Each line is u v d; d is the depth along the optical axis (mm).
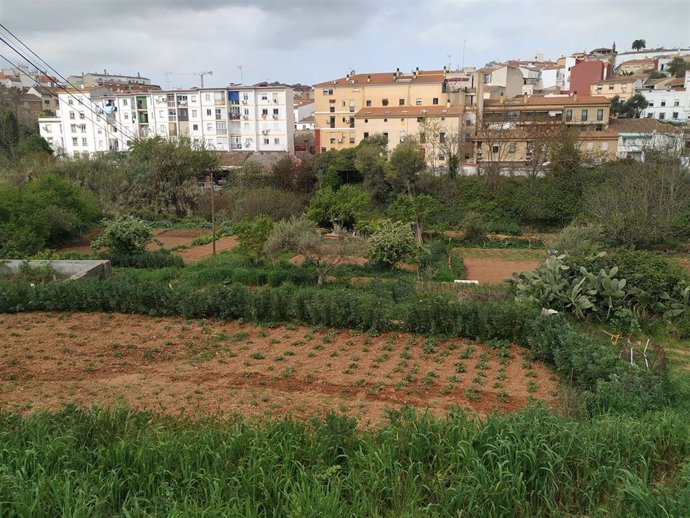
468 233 34031
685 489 5309
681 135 43906
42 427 6660
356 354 11961
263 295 14359
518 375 10812
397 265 24203
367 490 5629
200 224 38656
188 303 14609
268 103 70750
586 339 10852
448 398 9594
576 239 23297
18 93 93062
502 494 5508
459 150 51469
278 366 11195
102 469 5844
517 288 15977
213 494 5254
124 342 12781
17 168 41375
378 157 43469
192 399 9430
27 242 24891
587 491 5754
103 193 41656
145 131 72938
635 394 8648
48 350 12234
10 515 5078
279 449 6113
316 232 23094
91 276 19703
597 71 80438
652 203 29625
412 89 64750
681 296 14094
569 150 40000
